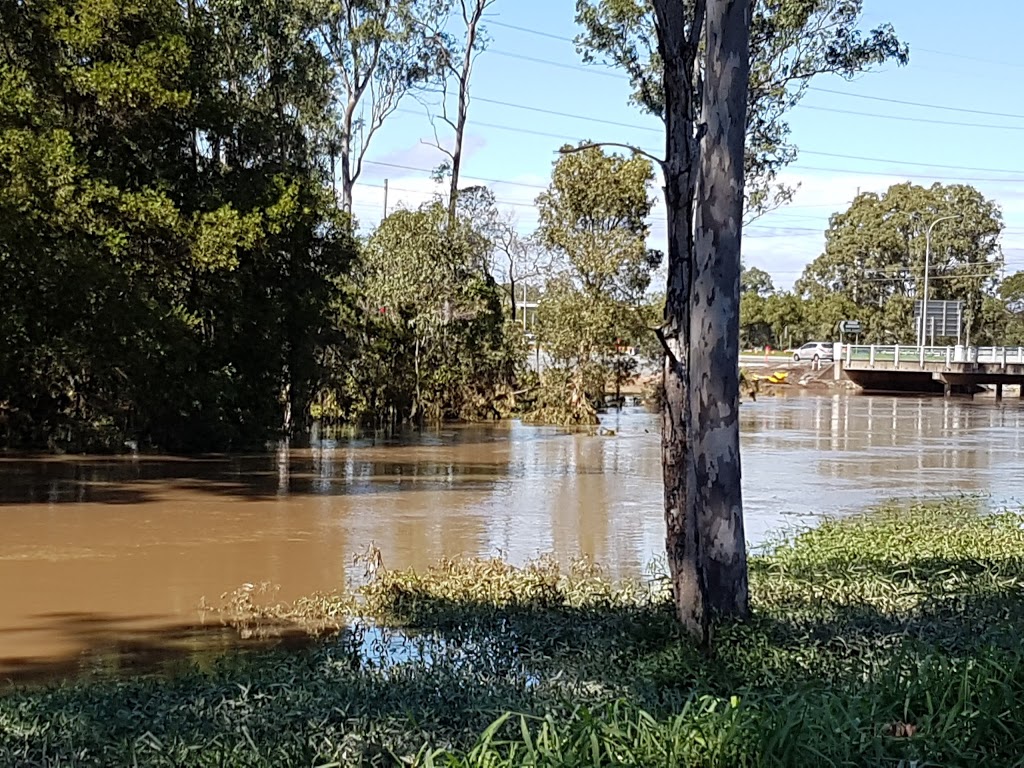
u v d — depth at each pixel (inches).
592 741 208.7
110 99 922.1
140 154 993.5
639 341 1515.7
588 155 1467.8
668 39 344.5
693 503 344.8
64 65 932.0
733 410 358.6
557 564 514.3
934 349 2429.9
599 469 986.7
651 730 221.8
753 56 1078.4
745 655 310.5
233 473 908.0
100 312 874.1
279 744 237.8
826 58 1081.4
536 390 1546.5
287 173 1079.6
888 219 3164.4
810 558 500.1
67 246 828.0
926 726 225.5
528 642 352.2
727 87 351.9
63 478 848.9
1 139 797.9
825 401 2242.9
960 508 740.7
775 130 1138.0
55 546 577.6
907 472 1021.8
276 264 1090.1
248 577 508.7
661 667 304.3
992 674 251.0
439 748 224.5
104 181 890.1
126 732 255.1
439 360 1530.5
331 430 1363.2
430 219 1498.5
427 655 350.6
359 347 1379.2
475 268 1574.8
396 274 1478.8
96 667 360.8
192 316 956.0
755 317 3619.6
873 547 524.1
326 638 394.9
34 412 1030.4
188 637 401.7
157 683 310.3
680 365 351.6
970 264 3100.4
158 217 901.2
